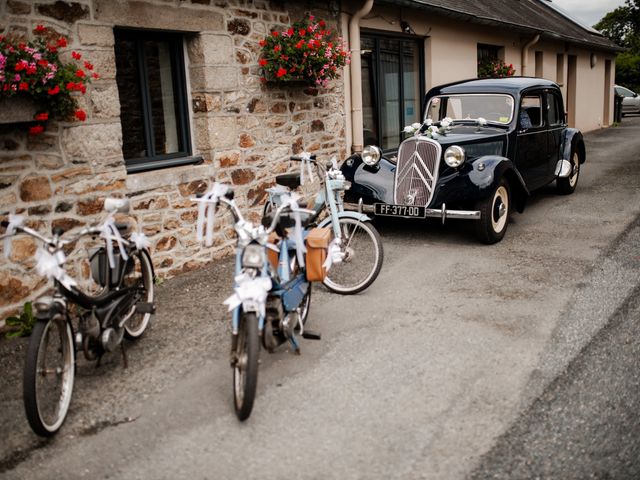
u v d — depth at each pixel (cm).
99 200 507
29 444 308
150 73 577
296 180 459
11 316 452
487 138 703
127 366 387
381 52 978
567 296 483
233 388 347
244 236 329
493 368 365
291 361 386
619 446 282
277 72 640
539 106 802
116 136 516
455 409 321
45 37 461
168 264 572
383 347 402
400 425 308
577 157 937
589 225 720
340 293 511
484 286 516
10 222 315
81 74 456
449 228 737
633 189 937
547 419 307
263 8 666
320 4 766
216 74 608
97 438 310
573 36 1745
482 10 1219
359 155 715
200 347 415
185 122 612
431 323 440
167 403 342
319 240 395
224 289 535
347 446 292
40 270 316
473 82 801
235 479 272
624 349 383
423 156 645
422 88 1092
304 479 269
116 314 366
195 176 591
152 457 291
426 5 918
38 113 442
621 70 3753
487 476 265
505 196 663
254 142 665
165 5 550
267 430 310
